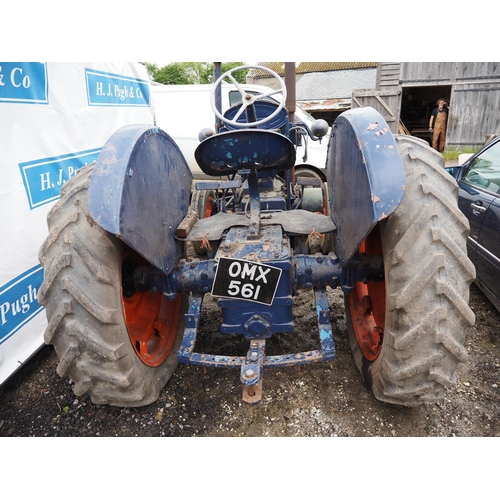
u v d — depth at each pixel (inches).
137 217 67.3
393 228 66.1
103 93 148.5
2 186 95.3
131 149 66.5
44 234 109.7
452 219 64.7
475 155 142.0
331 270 84.7
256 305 76.0
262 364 70.2
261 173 114.2
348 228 74.7
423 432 77.7
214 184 108.0
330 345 75.3
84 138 134.1
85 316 65.6
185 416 84.1
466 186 137.6
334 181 87.9
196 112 249.6
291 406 84.6
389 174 60.2
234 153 76.0
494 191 118.0
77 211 67.9
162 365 93.2
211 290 79.9
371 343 89.9
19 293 99.6
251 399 65.5
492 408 83.5
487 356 101.1
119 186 61.7
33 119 107.9
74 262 64.8
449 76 478.0
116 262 69.8
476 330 112.7
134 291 86.8
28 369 103.6
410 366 64.6
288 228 89.1
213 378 94.6
